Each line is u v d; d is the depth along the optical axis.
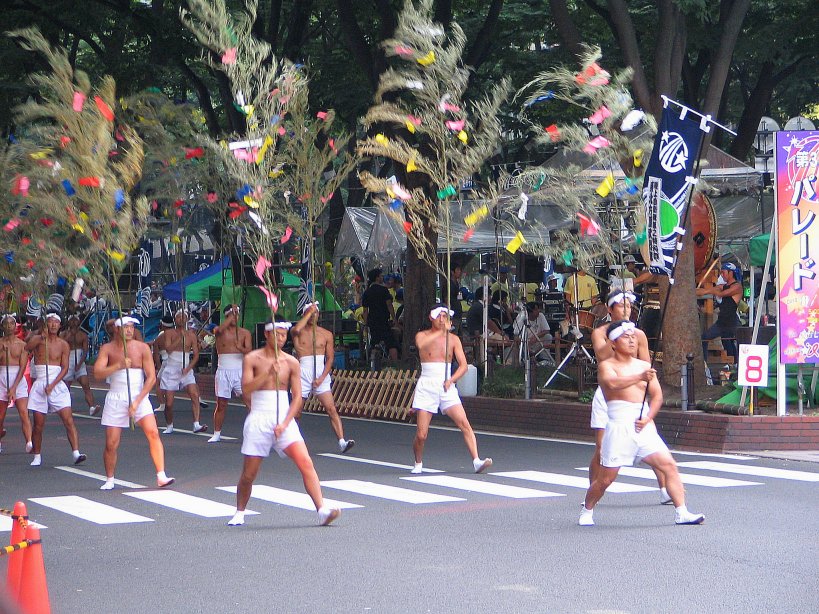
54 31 31.59
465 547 11.31
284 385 12.74
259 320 31.58
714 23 25.73
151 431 16.12
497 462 18.38
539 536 11.82
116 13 32.25
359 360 32.69
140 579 10.16
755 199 32.97
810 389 20.84
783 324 19.22
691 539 11.48
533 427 22.94
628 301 13.30
